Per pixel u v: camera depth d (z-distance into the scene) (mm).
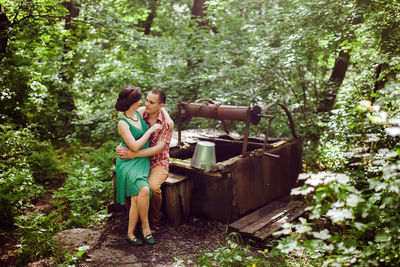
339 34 5531
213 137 4941
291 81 6855
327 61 6867
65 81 8188
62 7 6004
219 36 7363
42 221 3771
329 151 4930
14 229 3666
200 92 7094
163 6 11070
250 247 3451
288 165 4793
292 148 4840
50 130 7641
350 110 4988
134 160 3461
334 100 6715
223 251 3131
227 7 8398
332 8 5805
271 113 6684
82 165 5703
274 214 4008
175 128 7141
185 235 3686
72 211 3988
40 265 3016
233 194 3799
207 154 3723
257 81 6793
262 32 7148
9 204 3748
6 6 5727
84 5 6766
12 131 5328
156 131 3555
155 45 7305
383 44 4770
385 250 2652
